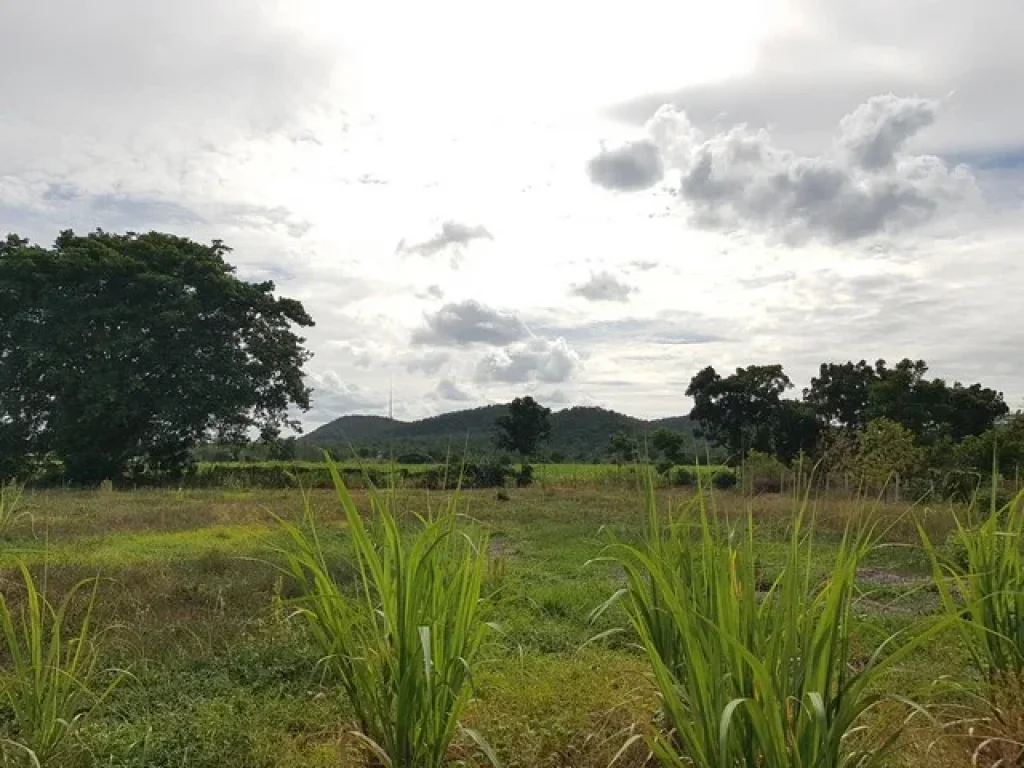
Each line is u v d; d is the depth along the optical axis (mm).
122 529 15773
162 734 4531
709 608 3133
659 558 3479
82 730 4395
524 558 12406
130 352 33719
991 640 3920
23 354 33406
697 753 2748
